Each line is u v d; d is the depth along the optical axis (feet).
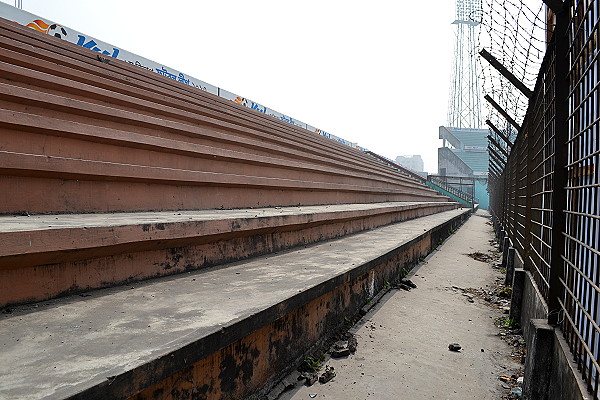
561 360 8.41
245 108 52.42
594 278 7.44
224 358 8.78
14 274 8.89
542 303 11.72
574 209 8.93
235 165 25.43
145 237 11.34
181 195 18.48
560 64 9.78
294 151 37.76
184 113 27.50
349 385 11.12
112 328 7.93
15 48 20.63
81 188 13.80
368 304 18.40
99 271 10.76
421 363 12.70
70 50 28.84
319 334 13.62
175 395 7.43
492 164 53.47
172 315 8.88
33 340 7.20
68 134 14.93
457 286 23.76
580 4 8.74
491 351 13.96
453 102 229.86
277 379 10.96
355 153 80.89
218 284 12.05
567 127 9.67
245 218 15.64
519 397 10.68
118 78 27.45
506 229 34.14
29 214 12.12
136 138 17.75
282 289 11.55
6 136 13.19
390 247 21.76
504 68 17.51
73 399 5.21
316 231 23.41
